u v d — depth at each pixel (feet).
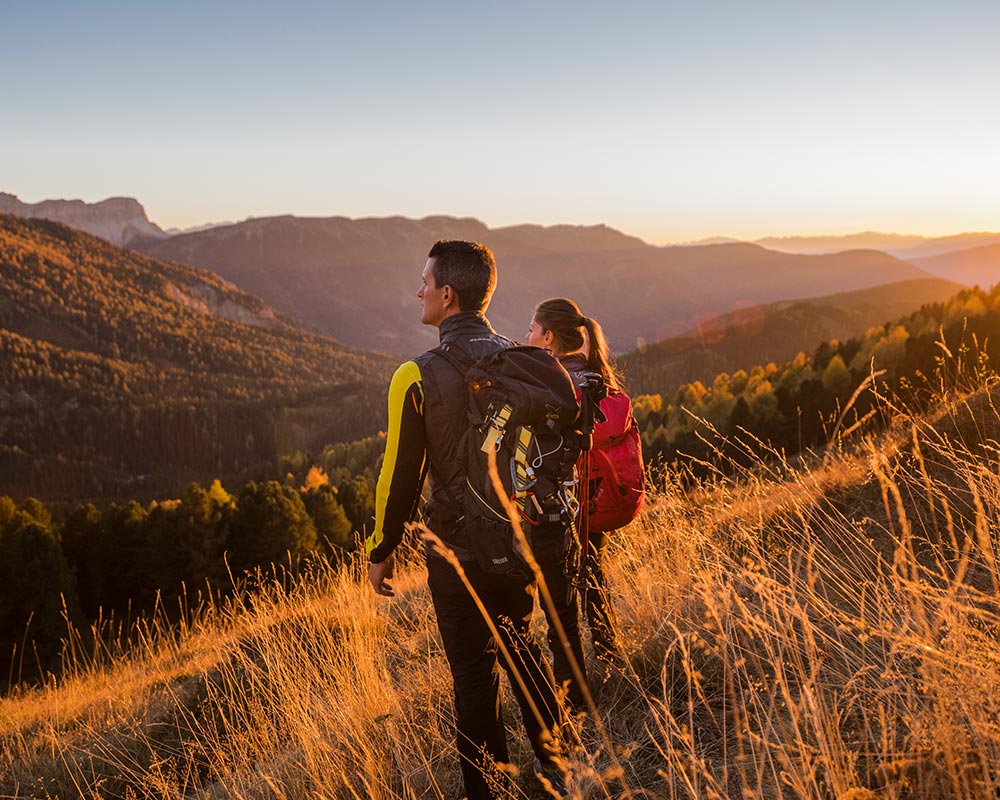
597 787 7.05
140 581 143.84
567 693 8.26
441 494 7.32
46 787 14.38
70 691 22.97
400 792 8.68
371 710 10.45
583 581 8.00
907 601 6.23
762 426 91.86
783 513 11.19
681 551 11.10
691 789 5.70
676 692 8.44
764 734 5.66
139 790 13.07
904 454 11.60
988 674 5.20
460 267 7.65
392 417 7.23
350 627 14.70
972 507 8.97
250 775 10.91
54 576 118.73
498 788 7.20
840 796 4.88
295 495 143.95
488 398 6.88
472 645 7.43
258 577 18.88
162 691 17.93
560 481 7.01
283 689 12.37
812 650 6.41
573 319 9.72
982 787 4.87
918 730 5.48
